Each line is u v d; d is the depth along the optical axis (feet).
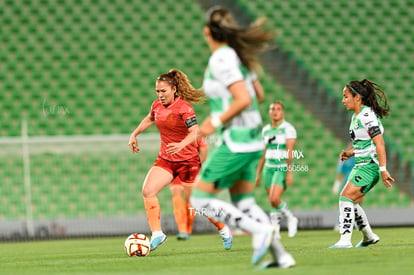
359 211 89.15
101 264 73.72
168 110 85.76
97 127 213.05
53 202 196.34
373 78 238.68
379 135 84.53
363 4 256.73
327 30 248.11
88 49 230.68
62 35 233.35
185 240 132.87
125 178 199.52
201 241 127.13
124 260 78.54
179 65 230.48
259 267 57.77
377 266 59.00
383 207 198.59
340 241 87.86
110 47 232.32
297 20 249.14
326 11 253.03
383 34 250.37
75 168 198.59
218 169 54.60
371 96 85.92
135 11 242.58
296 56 238.68
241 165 54.90
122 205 199.00
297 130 217.15
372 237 90.27
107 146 192.75
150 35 237.25
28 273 65.77
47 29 234.17
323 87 230.07
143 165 199.93
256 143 55.21
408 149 222.07
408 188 207.00
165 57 232.12
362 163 86.79
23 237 174.09
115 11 241.55
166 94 85.35
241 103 51.67
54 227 177.06
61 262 81.46
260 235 54.24
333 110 222.07
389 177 84.33
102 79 224.12
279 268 56.90
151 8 244.01
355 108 86.74
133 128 214.28
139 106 219.00
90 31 235.40
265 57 237.66
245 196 57.88
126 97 220.43
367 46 246.06
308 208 201.77
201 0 249.34
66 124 212.43
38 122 211.82
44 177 197.67
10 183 195.11
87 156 198.70
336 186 161.68
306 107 223.92
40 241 160.56
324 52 241.76
